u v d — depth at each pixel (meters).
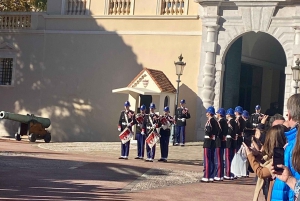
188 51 37.22
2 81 42.75
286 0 34.38
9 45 42.25
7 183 17.42
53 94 40.84
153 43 38.28
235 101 37.91
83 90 40.00
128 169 22.78
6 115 35.84
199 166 26.50
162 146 27.70
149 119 27.58
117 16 39.19
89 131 39.75
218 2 35.97
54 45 41.03
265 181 13.02
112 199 15.62
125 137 27.69
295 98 8.27
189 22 37.31
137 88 35.16
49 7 41.25
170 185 19.67
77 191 16.70
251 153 9.12
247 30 35.59
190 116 36.75
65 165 22.88
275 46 42.72
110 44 39.44
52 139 40.66
